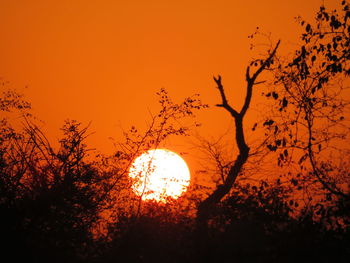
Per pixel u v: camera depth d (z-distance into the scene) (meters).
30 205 73.75
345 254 66.25
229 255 67.31
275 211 71.19
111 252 73.81
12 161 78.31
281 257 66.69
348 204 70.19
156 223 73.50
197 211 70.94
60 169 78.00
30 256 70.94
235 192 74.50
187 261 68.62
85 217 77.62
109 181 81.31
